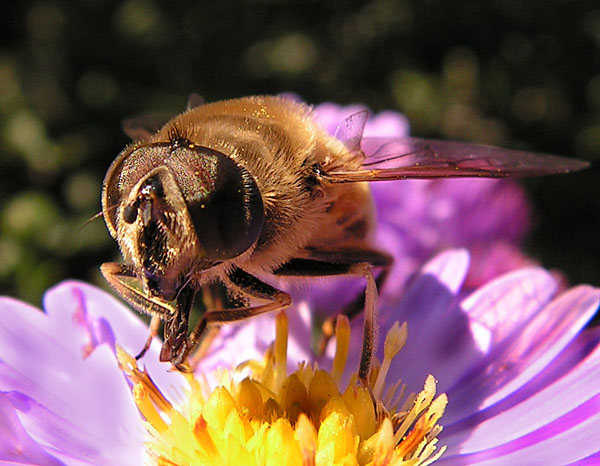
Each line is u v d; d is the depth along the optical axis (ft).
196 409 0.15
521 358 0.16
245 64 0.44
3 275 0.32
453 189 0.21
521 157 0.16
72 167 0.38
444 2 0.45
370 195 0.17
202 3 0.44
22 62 0.41
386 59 0.45
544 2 0.45
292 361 0.17
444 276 0.18
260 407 0.15
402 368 0.17
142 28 0.43
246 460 0.15
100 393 0.15
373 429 0.15
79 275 0.33
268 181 0.15
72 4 0.42
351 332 0.17
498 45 0.46
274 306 0.15
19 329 0.16
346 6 0.45
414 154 0.16
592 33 0.46
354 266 0.16
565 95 0.46
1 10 0.43
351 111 0.23
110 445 0.15
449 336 0.17
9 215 0.33
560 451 0.15
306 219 0.15
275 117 0.15
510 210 0.22
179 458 0.15
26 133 0.38
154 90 0.42
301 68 0.44
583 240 0.41
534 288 0.17
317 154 0.16
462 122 0.44
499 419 0.16
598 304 0.16
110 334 0.17
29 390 0.15
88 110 0.40
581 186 0.41
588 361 0.16
